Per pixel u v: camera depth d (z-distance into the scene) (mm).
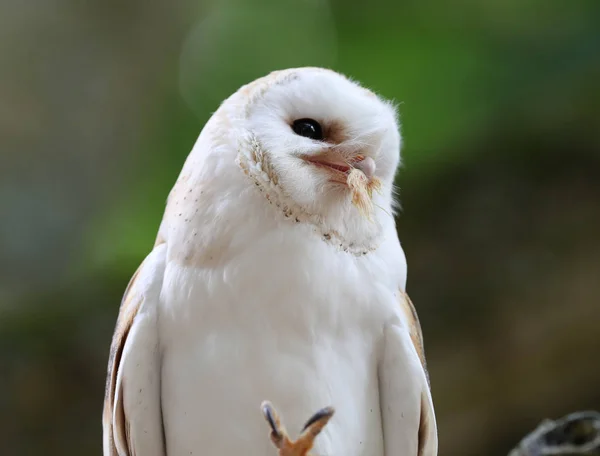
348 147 3605
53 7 6617
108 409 3625
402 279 3629
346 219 3604
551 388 4656
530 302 4695
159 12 6816
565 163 4945
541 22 5379
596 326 4625
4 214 6184
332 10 5883
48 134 6516
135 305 3600
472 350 4695
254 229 3592
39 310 5207
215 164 3602
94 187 6508
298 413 3580
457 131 5258
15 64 6508
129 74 6711
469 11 5539
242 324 3586
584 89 5070
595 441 3707
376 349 3605
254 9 6609
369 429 3600
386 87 5508
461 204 4977
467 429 4680
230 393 3582
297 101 3611
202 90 6605
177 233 3602
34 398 4883
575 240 4750
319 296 3590
